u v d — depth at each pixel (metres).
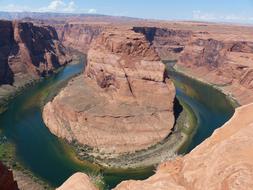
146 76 132.50
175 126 125.12
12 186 34.84
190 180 32.62
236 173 28.20
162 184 33.75
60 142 112.44
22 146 108.38
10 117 134.75
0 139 112.88
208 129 126.56
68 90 142.75
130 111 121.88
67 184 35.03
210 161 32.53
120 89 130.50
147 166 96.19
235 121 39.00
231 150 31.42
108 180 88.56
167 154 103.38
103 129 114.38
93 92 138.25
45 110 138.12
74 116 120.50
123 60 136.62
